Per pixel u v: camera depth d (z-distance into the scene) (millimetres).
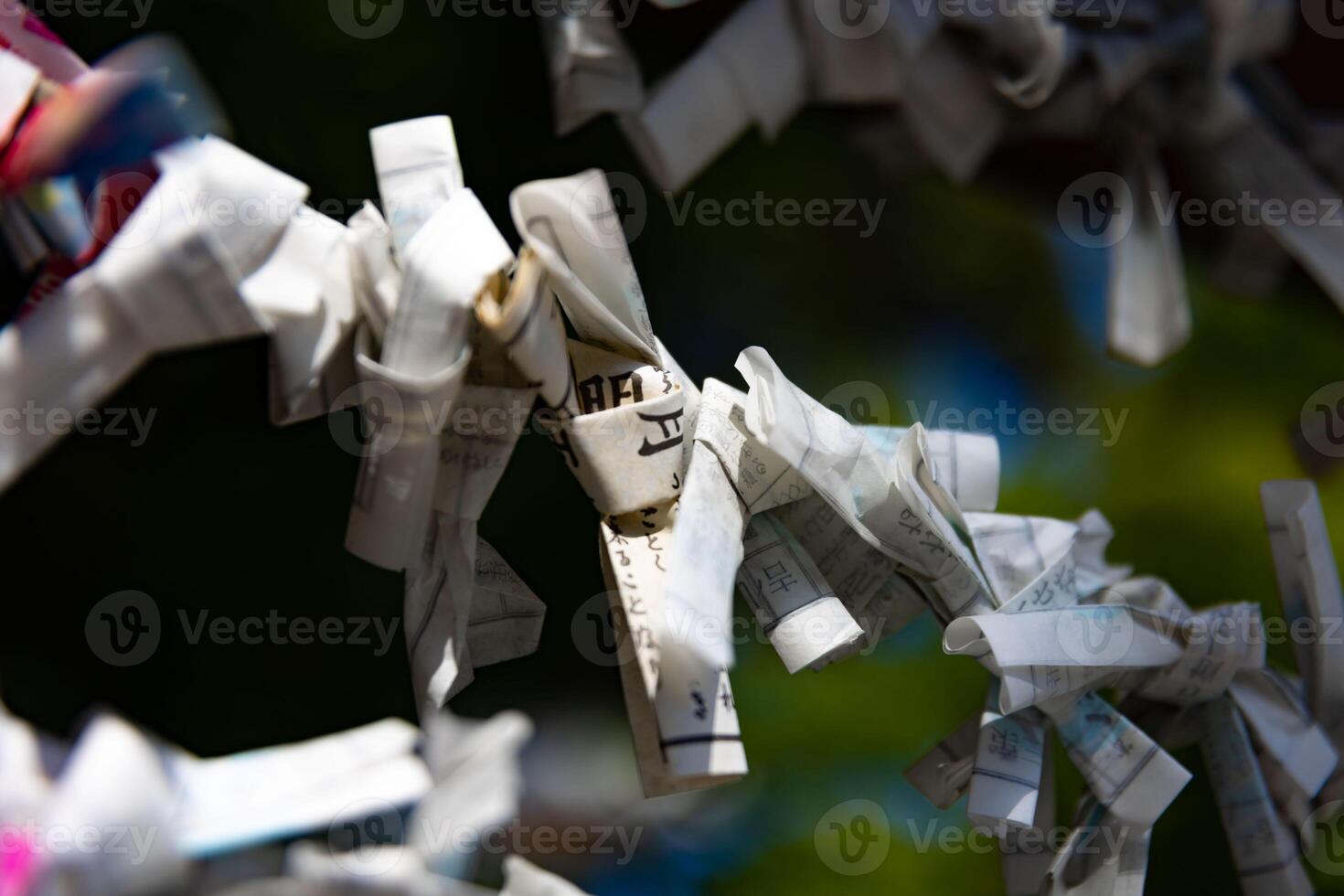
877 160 1112
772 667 1128
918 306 1123
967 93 1071
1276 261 1110
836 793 1121
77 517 1072
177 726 1076
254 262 955
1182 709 1021
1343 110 1082
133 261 935
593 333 970
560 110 1051
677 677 946
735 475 963
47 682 1069
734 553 949
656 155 1057
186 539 1079
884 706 1124
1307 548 1025
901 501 977
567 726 1128
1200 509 1123
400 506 956
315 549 1085
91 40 1051
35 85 952
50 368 936
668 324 1113
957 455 1005
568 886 979
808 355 1118
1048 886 997
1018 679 977
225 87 1061
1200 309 1126
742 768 945
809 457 957
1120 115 1074
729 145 1095
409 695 1091
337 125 1067
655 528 963
